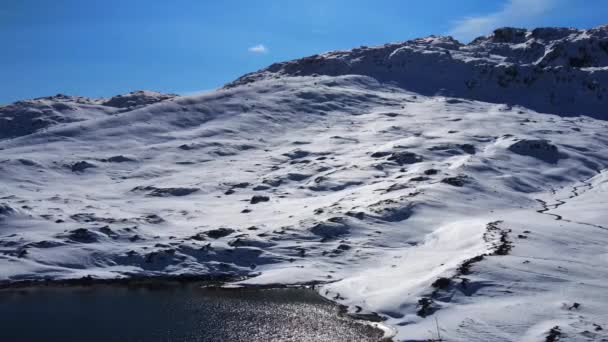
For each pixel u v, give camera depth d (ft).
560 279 191.52
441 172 432.25
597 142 590.55
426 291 189.16
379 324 177.17
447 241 269.03
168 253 271.08
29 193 464.65
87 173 557.33
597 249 239.30
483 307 173.17
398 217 319.06
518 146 523.70
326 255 269.85
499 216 314.96
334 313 193.47
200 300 215.92
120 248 281.74
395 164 499.10
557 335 147.84
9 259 261.24
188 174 540.52
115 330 179.11
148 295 225.15
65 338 171.63
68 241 285.23
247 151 636.07
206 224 347.15
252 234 302.86
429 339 157.17
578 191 412.77
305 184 470.80
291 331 175.22
